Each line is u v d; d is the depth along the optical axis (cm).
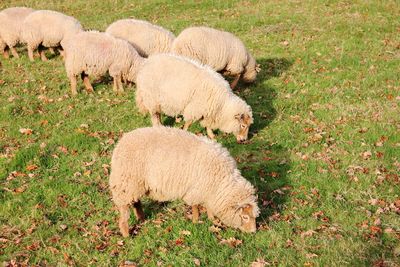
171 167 701
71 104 1221
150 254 720
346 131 1054
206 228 758
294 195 845
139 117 1152
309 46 1642
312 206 812
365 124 1078
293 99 1234
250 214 726
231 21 1936
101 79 1392
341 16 1934
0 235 755
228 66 1289
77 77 1401
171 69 1016
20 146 1016
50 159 959
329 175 894
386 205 806
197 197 723
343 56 1504
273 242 729
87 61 1231
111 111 1184
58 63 1561
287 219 785
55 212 809
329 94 1255
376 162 928
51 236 755
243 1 2231
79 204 830
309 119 1127
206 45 1239
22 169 930
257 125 1110
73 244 738
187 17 2052
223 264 692
